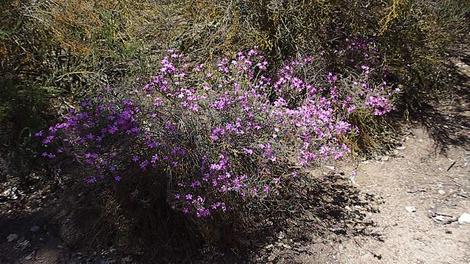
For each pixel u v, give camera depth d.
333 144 3.72
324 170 4.05
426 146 4.49
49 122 3.77
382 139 4.53
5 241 3.30
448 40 5.27
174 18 4.57
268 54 4.38
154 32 4.48
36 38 4.07
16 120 3.66
